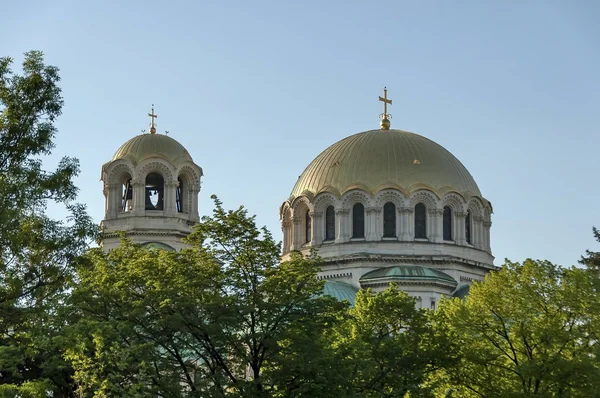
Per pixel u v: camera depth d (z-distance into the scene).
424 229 174.25
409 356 103.62
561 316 109.12
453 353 106.19
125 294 101.06
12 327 95.62
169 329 97.81
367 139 182.88
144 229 173.25
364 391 99.12
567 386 104.00
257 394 93.38
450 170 179.25
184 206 180.25
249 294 98.75
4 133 81.38
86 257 88.62
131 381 95.75
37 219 82.06
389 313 109.06
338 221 173.62
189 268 99.88
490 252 182.38
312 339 96.94
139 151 178.25
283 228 184.00
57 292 94.12
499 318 110.06
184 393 102.06
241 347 96.94
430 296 163.25
